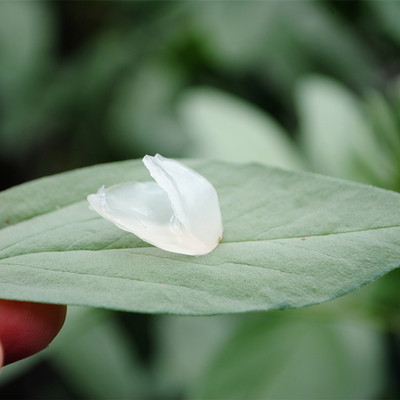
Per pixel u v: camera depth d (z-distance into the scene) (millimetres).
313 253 249
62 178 265
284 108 462
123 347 383
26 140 501
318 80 352
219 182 261
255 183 260
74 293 248
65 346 368
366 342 319
